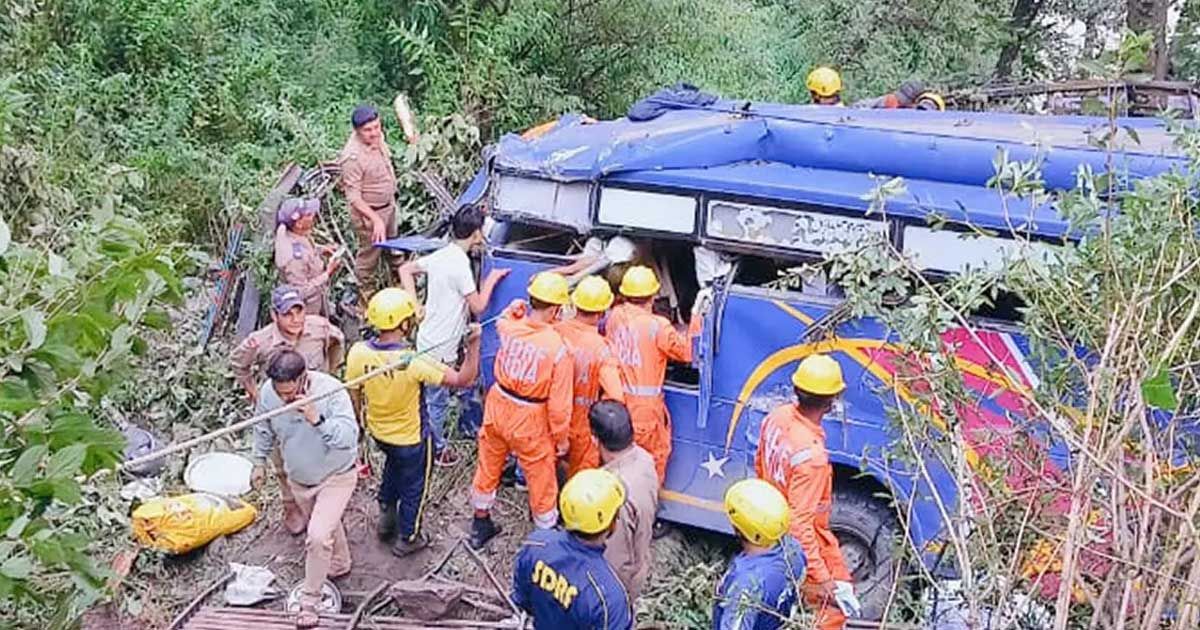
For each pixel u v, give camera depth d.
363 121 8.98
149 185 10.97
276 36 13.78
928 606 4.79
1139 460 3.93
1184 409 4.04
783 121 6.89
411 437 6.82
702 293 6.73
